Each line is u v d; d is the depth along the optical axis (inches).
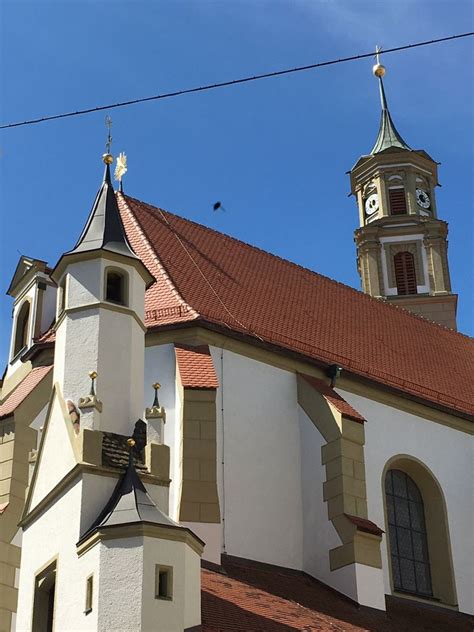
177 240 1531.7
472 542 1443.2
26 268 1513.3
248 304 1459.2
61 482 1003.3
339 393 1397.6
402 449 1430.9
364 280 2204.7
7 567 1187.9
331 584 1211.2
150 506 946.7
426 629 1247.5
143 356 1134.4
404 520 1408.7
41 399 1288.1
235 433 1259.8
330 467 1264.8
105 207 1211.2
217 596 1018.1
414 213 2241.6
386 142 2393.0
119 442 1037.2
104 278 1131.3
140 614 864.9
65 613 923.4
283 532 1248.2
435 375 1621.6
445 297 2142.0
